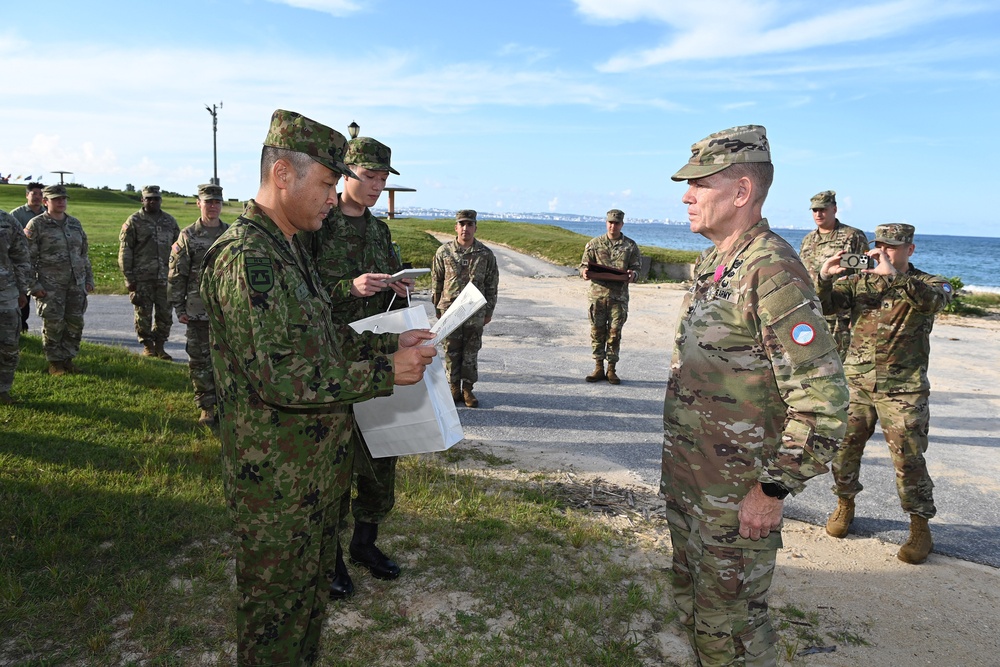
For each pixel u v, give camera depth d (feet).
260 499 6.79
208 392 19.02
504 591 10.93
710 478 7.43
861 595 11.55
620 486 16.16
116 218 148.56
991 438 21.75
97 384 22.35
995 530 14.61
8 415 18.21
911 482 12.66
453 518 13.41
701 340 7.46
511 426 21.45
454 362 23.47
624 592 11.11
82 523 12.16
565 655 9.37
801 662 9.57
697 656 8.01
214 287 6.48
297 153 6.79
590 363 32.19
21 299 20.92
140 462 15.34
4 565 10.57
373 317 9.06
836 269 12.04
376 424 8.60
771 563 7.62
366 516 11.07
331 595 10.50
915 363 12.59
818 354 6.55
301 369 6.25
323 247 10.72
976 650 9.97
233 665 8.80
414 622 9.98
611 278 26.81
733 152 7.30
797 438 6.61
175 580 10.68
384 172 10.87
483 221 169.27
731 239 7.59
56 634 9.19
